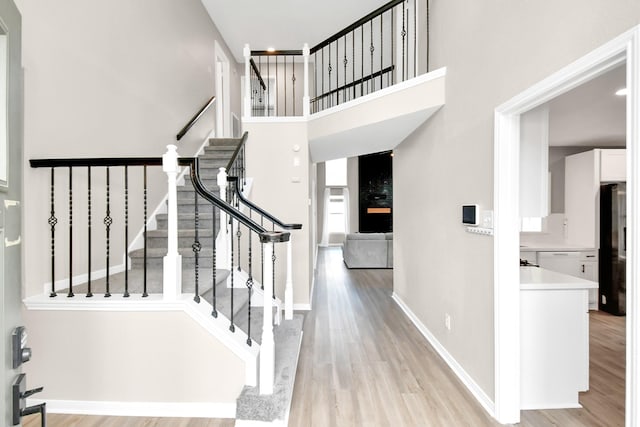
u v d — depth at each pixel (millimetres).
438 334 2830
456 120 2418
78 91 2475
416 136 3365
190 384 1925
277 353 2334
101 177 2682
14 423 798
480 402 2078
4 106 777
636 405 1086
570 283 2047
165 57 3820
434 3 2893
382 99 2990
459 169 2381
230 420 1886
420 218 3293
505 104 1774
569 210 4312
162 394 1930
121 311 1922
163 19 3771
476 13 2111
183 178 4098
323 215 10258
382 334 3209
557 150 4445
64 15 2342
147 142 3420
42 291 2135
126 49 3059
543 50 1501
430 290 3021
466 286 2299
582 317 2057
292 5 5004
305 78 3902
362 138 3715
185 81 4387
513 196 1854
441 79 2619
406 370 2494
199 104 4875
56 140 2277
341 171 10414
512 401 1879
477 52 2105
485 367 2045
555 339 2055
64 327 1920
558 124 3242
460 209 2373
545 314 2051
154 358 1925
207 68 5195
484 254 2049
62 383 1928
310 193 4539
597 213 3934
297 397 2137
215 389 1921
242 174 3779
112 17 2857
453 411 1988
